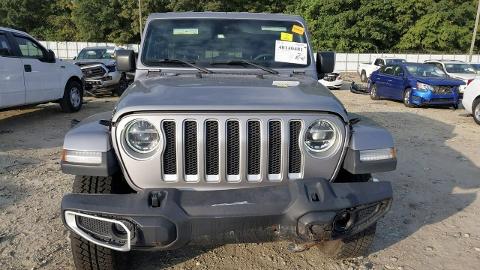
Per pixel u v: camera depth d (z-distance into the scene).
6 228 4.03
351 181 3.06
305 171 2.75
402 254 3.70
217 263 3.53
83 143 2.66
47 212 4.42
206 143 2.64
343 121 2.77
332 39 38.53
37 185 5.24
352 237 3.34
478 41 39.28
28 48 9.05
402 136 8.77
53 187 5.18
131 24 40.62
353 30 37.62
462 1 39.81
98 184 2.88
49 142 7.59
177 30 4.07
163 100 2.66
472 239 4.00
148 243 2.51
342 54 35.84
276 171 2.73
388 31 38.97
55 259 3.51
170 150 2.65
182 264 3.51
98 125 2.82
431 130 9.57
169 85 3.07
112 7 40.72
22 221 4.20
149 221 2.46
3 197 4.81
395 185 5.50
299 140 2.71
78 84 11.03
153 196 2.53
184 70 3.85
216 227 2.53
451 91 13.37
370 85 16.67
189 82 3.22
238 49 4.02
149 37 4.06
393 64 15.63
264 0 41.03
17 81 8.51
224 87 3.01
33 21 45.03
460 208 4.75
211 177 2.68
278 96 2.83
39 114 10.52
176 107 2.59
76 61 14.05
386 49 40.12
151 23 4.11
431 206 4.80
